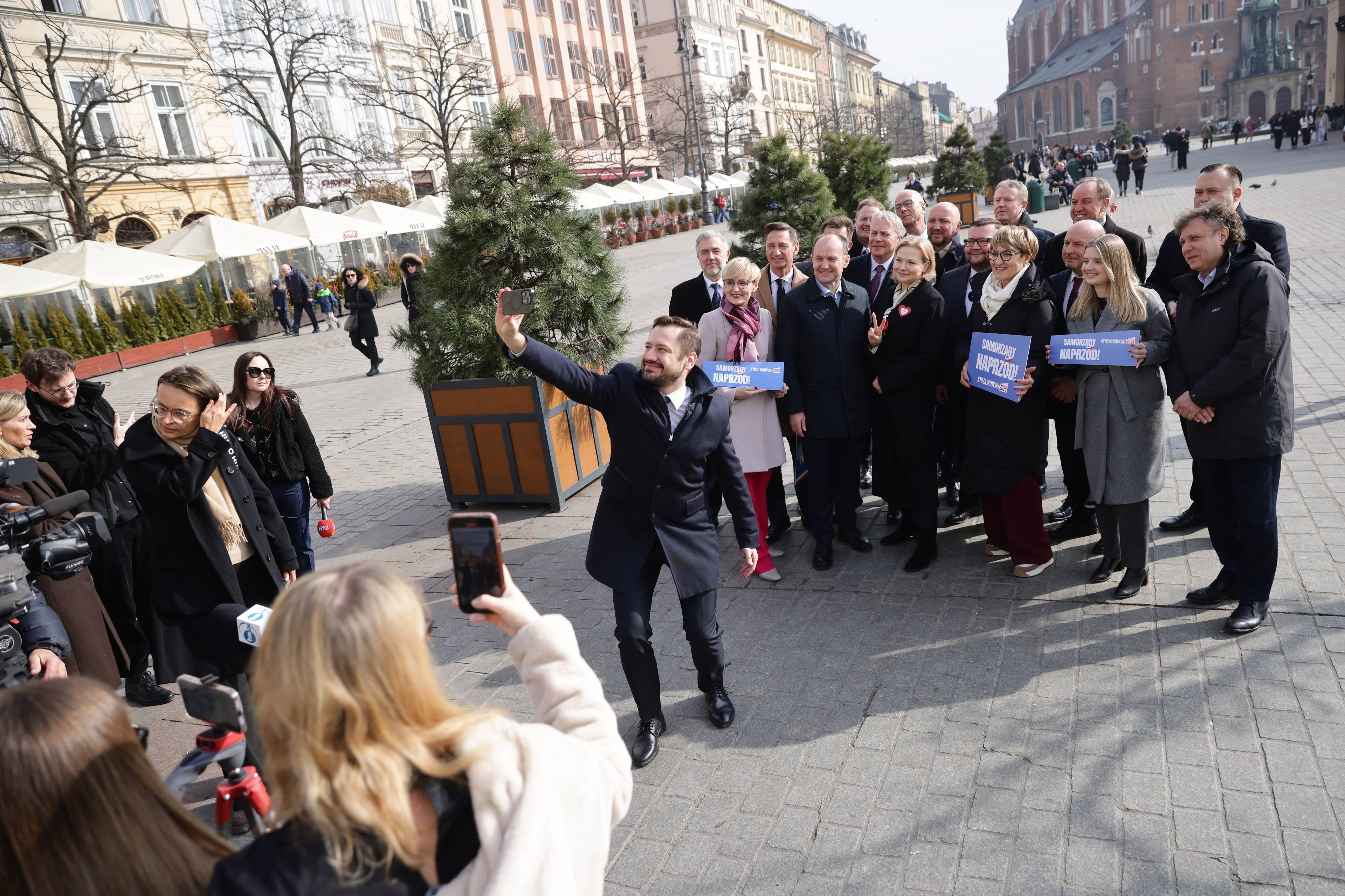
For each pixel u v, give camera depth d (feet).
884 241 17.26
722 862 9.35
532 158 20.84
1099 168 163.32
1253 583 12.34
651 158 181.06
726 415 11.53
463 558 5.22
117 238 81.71
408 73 115.44
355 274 46.09
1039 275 14.46
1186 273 15.75
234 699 6.01
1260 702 10.92
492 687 13.62
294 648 3.86
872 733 11.29
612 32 172.76
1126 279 13.05
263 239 70.18
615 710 12.59
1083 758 10.31
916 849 9.19
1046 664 12.37
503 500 21.94
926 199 91.15
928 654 13.07
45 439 12.97
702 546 11.38
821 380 15.81
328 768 3.78
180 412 10.35
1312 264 39.83
